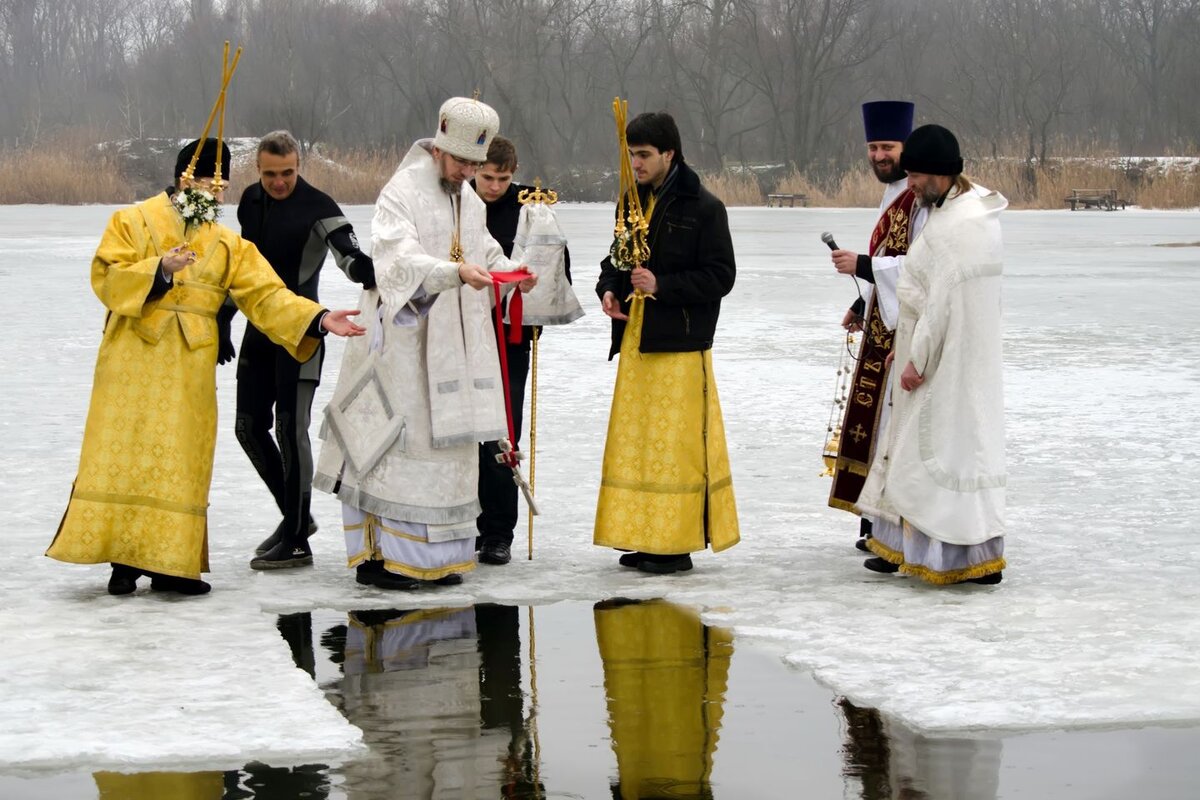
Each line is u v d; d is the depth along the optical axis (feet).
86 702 20.63
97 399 26.02
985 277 26.86
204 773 18.34
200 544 26.25
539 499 34.73
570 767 18.61
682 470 28.30
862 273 28.12
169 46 382.22
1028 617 25.11
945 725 19.97
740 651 23.44
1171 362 59.47
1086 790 17.99
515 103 334.24
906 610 25.61
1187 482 36.42
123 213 26.30
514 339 28.71
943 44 364.79
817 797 17.75
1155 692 21.15
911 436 26.94
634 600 26.50
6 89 398.21
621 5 350.02
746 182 281.95
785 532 31.73
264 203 28.81
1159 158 284.82
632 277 27.96
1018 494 35.19
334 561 29.30
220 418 45.27
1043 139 293.84
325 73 347.56
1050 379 54.65
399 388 26.76
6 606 25.55
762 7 347.56
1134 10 363.76
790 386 53.06
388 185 27.27
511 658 23.11
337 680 22.00
